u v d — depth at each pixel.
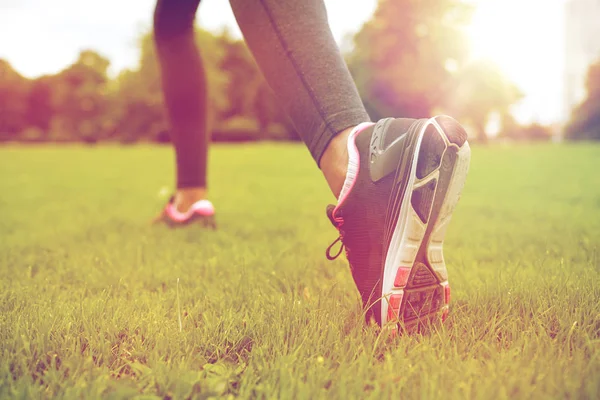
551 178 8.12
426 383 0.99
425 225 1.29
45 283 1.93
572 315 1.37
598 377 0.98
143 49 46.94
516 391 0.98
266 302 1.60
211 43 45.75
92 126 57.34
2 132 60.03
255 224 3.63
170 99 2.95
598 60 43.97
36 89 60.06
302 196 6.06
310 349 1.21
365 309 1.35
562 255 2.30
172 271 2.16
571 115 46.50
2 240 3.08
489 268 2.10
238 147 31.69
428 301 1.35
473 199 5.28
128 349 1.31
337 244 2.76
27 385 1.03
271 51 1.46
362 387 1.01
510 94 41.47
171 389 1.06
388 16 38.25
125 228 3.47
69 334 1.33
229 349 1.30
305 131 1.47
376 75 38.44
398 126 1.32
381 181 1.31
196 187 3.25
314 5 1.48
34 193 6.87
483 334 1.32
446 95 39.19
